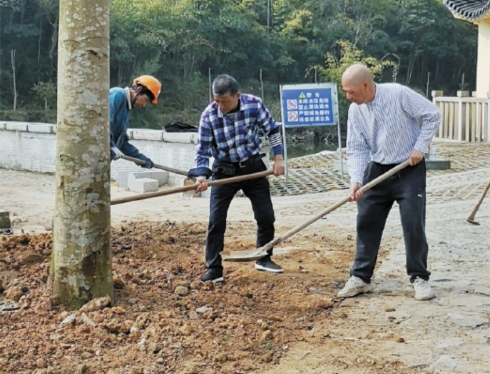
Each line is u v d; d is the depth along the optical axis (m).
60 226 5.15
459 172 14.88
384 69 55.47
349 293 5.93
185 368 4.36
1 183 13.68
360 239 5.96
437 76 59.81
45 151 15.39
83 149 5.04
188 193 11.84
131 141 13.84
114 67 44.09
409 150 5.71
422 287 5.82
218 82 5.89
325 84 13.93
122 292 5.55
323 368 4.49
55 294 5.18
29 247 7.00
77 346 4.61
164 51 45.12
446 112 21.84
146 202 11.43
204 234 8.48
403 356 4.66
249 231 8.89
